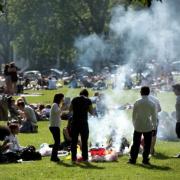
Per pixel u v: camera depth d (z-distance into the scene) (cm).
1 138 2531
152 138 2559
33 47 13112
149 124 2338
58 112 2414
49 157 2578
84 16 12306
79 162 2411
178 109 2567
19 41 13038
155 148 2805
